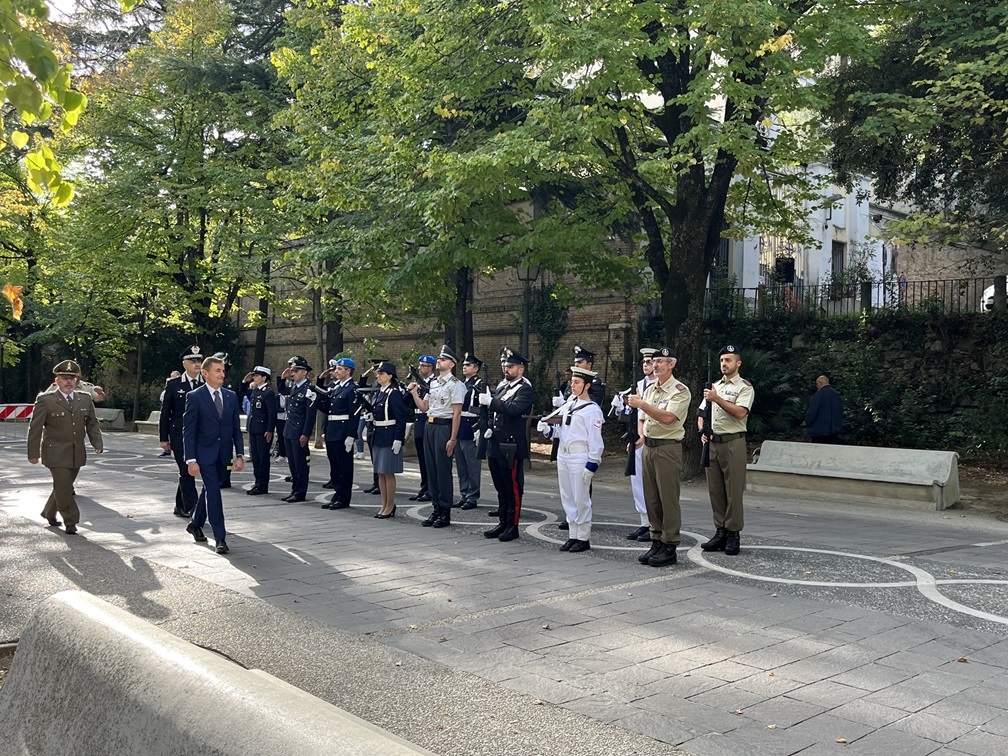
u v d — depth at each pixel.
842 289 21.44
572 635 5.98
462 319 20.00
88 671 2.70
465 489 12.79
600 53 13.77
